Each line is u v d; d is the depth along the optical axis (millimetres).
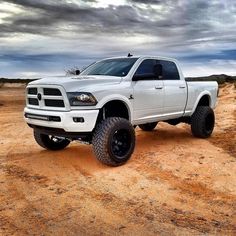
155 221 4191
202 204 4727
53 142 7762
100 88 6203
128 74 6941
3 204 4730
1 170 6355
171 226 4051
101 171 6223
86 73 7746
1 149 8195
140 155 7320
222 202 4789
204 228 4000
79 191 5238
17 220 4219
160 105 7625
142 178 5809
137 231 3930
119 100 6551
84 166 6562
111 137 6184
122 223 4141
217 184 5488
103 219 4250
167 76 8047
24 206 4660
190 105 8641
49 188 5371
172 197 4984
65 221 4191
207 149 7762
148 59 7520
